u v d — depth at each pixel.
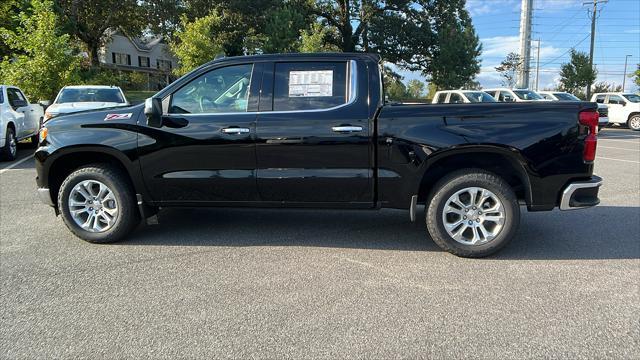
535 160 4.16
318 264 4.23
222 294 3.60
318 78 4.50
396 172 4.33
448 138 4.20
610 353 2.78
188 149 4.52
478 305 3.40
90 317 3.24
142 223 5.59
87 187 4.73
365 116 4.32
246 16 33.03
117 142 4.59
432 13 35.75
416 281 3.84
